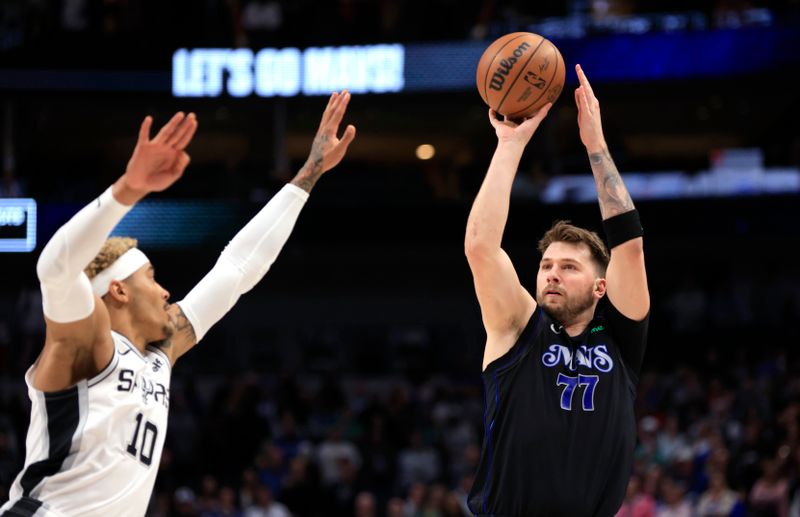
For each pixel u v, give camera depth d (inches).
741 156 716.0
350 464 568.4
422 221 728.3
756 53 670.5
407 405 641.6
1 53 716.0
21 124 773.9
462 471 582.6
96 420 144.7
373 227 730.2
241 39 716.0
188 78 716.0
